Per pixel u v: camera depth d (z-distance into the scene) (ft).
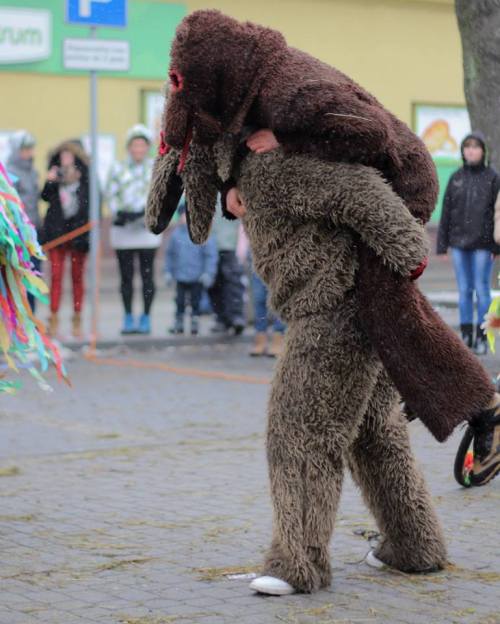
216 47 18.13
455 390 18.30
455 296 78.59
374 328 18.21
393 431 19.67
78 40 55.42
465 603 18.61
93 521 24.35
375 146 17.80
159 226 20.30
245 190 18.75
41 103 87.86
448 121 99.50
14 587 19.75
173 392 43.55
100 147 89.71
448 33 98.78
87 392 43.57
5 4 85.81
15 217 21.65
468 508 24.98
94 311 55.98
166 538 22.90
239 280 59.00
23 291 22.11
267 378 47.03
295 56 18.42
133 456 31.58
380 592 19.17
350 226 18.10
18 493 27.12
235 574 20.36
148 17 90.33
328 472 18.89
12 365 22.45
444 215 50.01
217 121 18.53
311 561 19.10
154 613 18.24
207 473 29.17
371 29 95.71
